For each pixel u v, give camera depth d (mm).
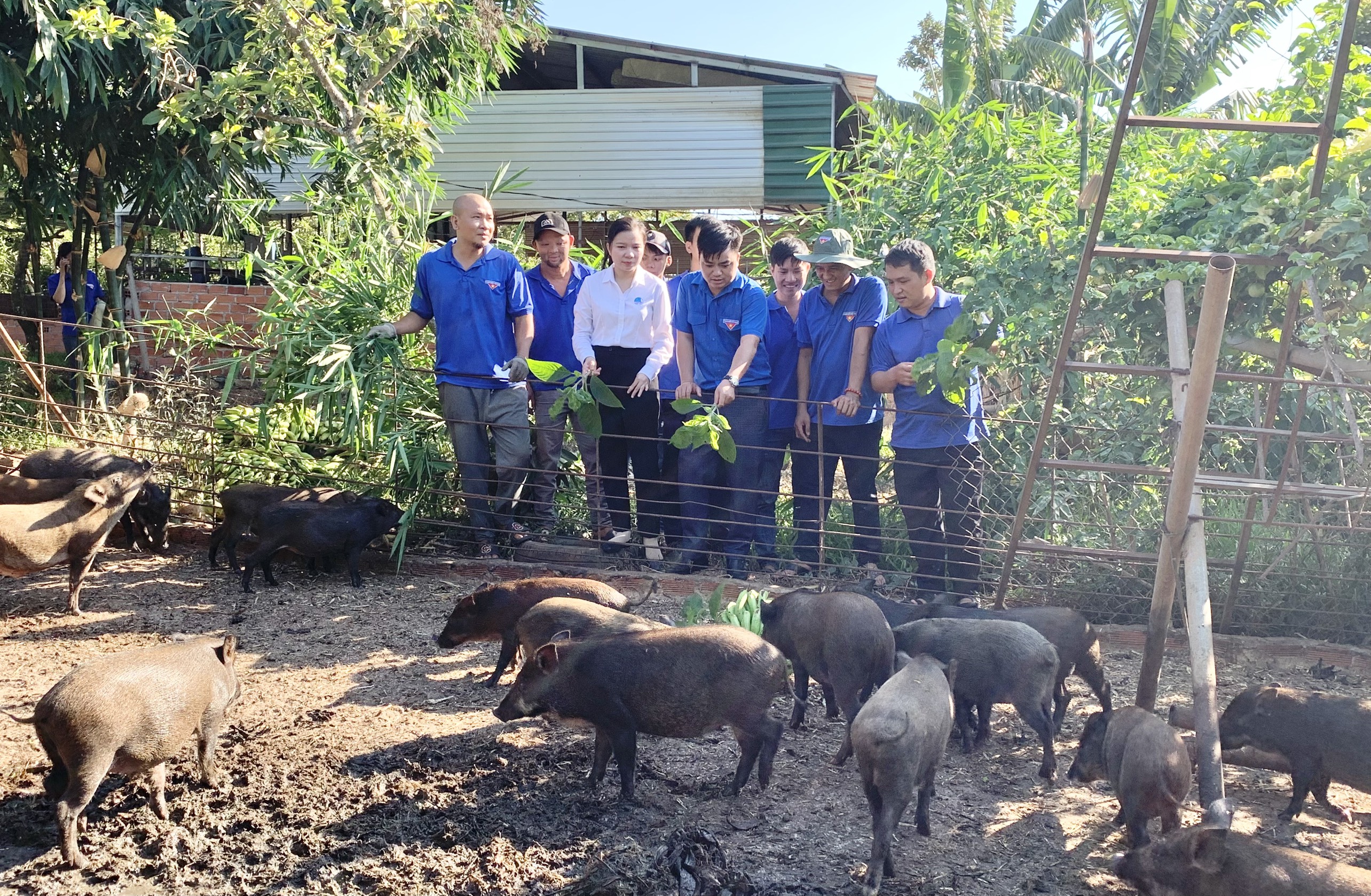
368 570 7461
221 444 8320
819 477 6781
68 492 6660
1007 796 4477
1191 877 3346
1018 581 6863
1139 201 6633
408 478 7723
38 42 9359
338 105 8969
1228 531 6590
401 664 5812
